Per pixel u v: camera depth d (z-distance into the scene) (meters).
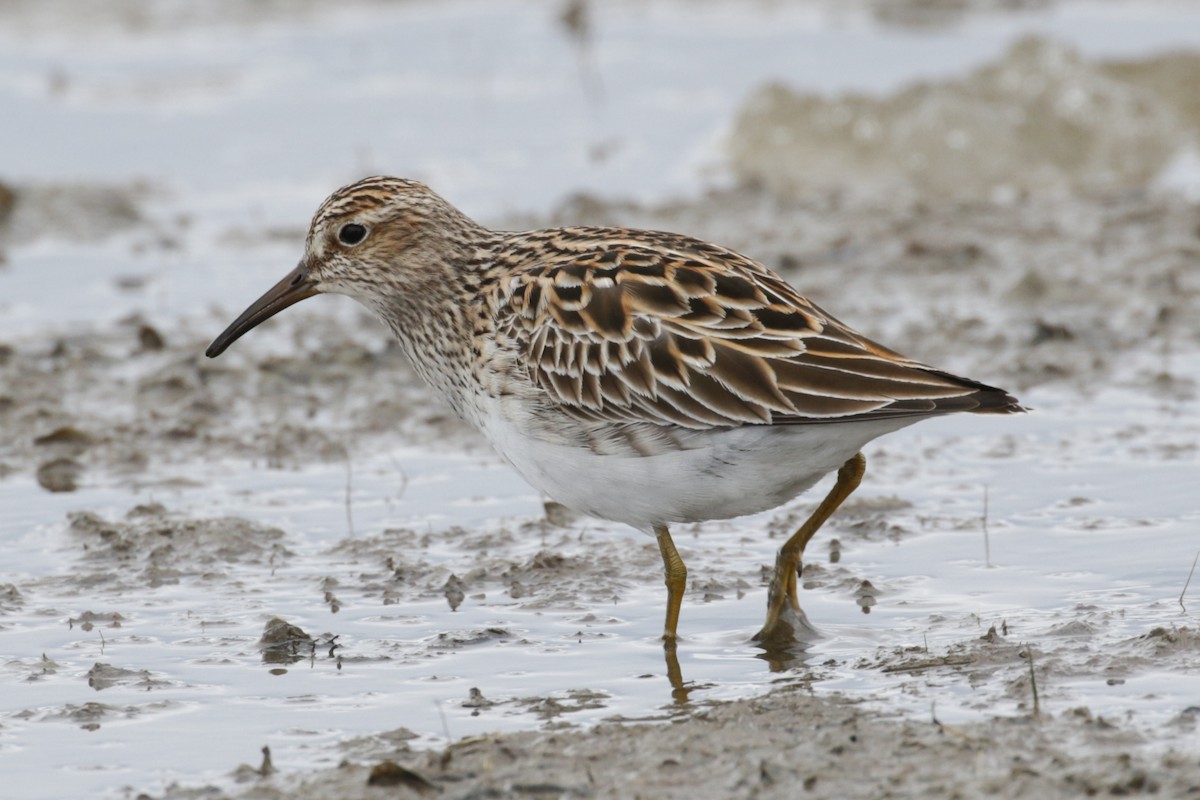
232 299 20.89
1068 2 36.59
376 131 28.73
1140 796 8.52
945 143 26.16
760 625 11.87
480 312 11.88
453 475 15.45
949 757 9.13
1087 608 11.70
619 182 25.80
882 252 21.48
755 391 10.69
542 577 12.92
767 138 26.78
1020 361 17.50
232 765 9.77
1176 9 35.47
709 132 28.02
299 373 18.03
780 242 22.02
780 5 37.16
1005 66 27.66
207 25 35.56
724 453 10.89
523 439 11.60
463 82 31.62
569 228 12.27
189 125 29.27
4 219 23.95
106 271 22.05
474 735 9.97
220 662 11.45
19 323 19.95
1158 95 28.14
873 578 12.63
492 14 36.59
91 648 11.77
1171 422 15.86
